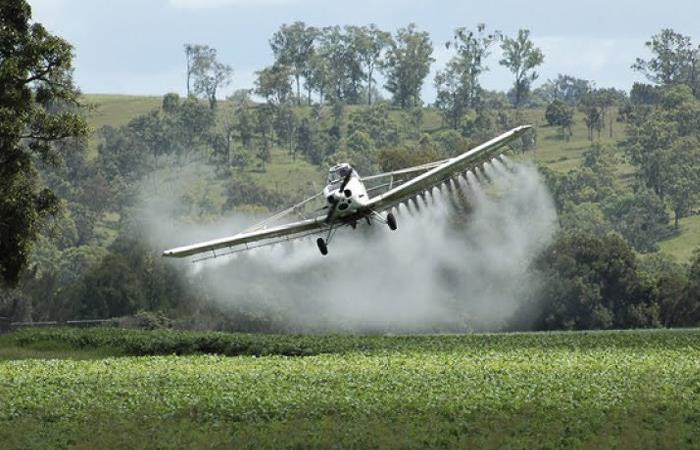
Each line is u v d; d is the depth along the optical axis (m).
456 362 118.31
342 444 66.50
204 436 69.50
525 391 90.00
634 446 65.38
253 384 97.56
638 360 118.31
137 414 80.56
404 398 86.75
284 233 119.25
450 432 70.56
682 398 86.19
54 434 72.19
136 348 166.38
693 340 149.00
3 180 170.75
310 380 100.25
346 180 115.94
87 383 101.88
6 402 89.25
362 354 135.62
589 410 79.38
